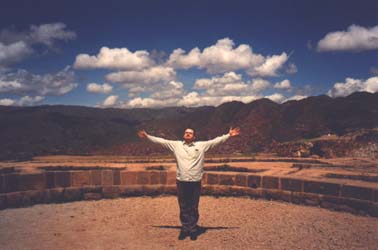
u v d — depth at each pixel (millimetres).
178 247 6027
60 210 8789
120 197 10156
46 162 12539
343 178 9359
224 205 9023
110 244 6215
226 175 10086
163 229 7094
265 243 6109
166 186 10227
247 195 9797
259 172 10531
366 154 14430
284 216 7836
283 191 9258
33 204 9398
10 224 7562
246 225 7230
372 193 7715
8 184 9148
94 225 7422
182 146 6465
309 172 9992
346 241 6113
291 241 6176
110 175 10133
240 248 5898
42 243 6285
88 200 9922
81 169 11164
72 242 6340
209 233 6766
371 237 6316
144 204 9312
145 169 10852
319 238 6297
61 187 9773
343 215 7887
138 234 6777
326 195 8508
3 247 6086
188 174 6328
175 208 8844
